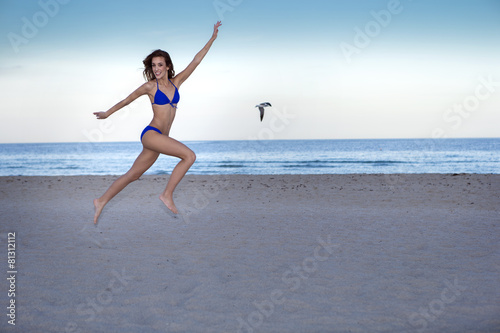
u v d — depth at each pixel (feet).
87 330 11.52
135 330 11.51
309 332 11.27
